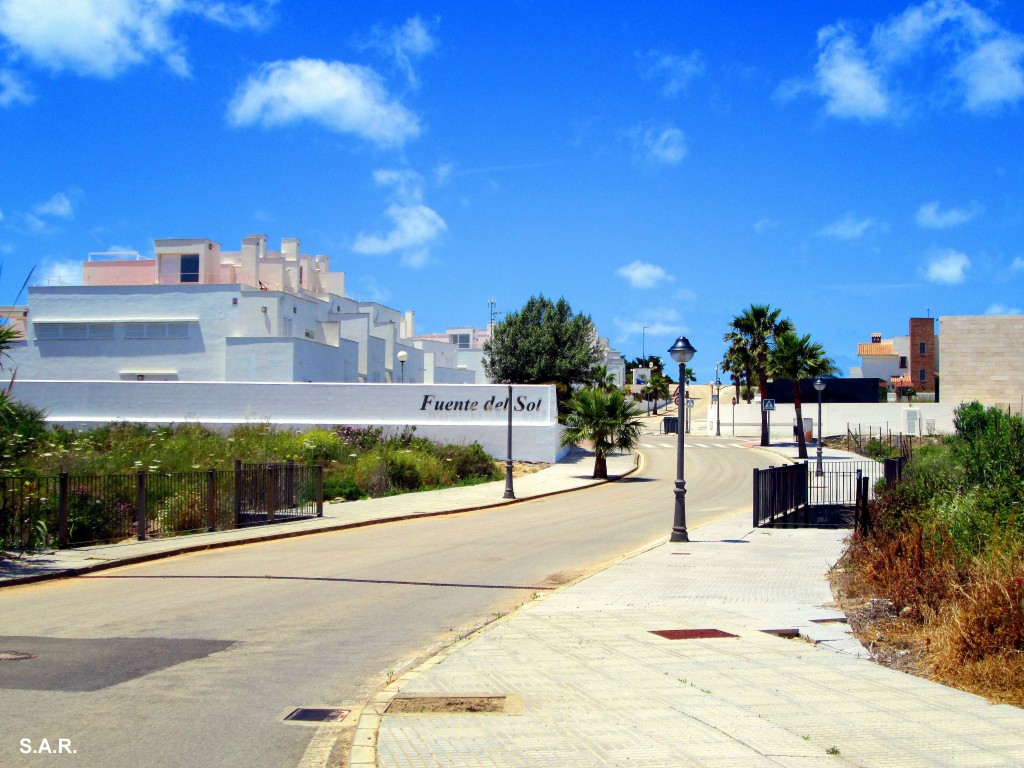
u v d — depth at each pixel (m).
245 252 56.00
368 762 5.62
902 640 9.27
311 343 51.31
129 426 42.34
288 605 11.99
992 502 13.20
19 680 7.87
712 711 6.69
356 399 45.28
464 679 7.63
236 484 21.66
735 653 8.62
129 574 15.09
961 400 59.34
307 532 21.64
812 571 14.48
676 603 11.53
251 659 8.83
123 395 45.44
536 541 20.23
